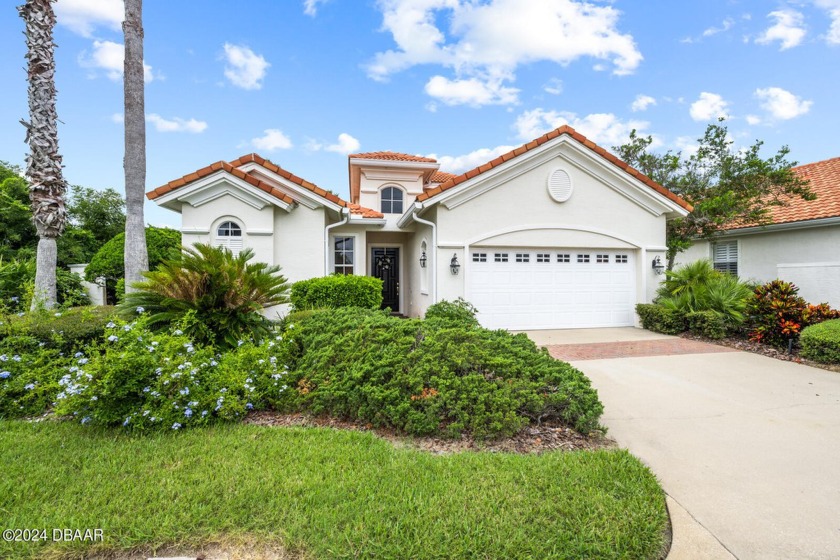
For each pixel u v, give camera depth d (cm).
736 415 521
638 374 718
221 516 287
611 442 439
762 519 305
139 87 840
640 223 1270
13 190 1703
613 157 1207
